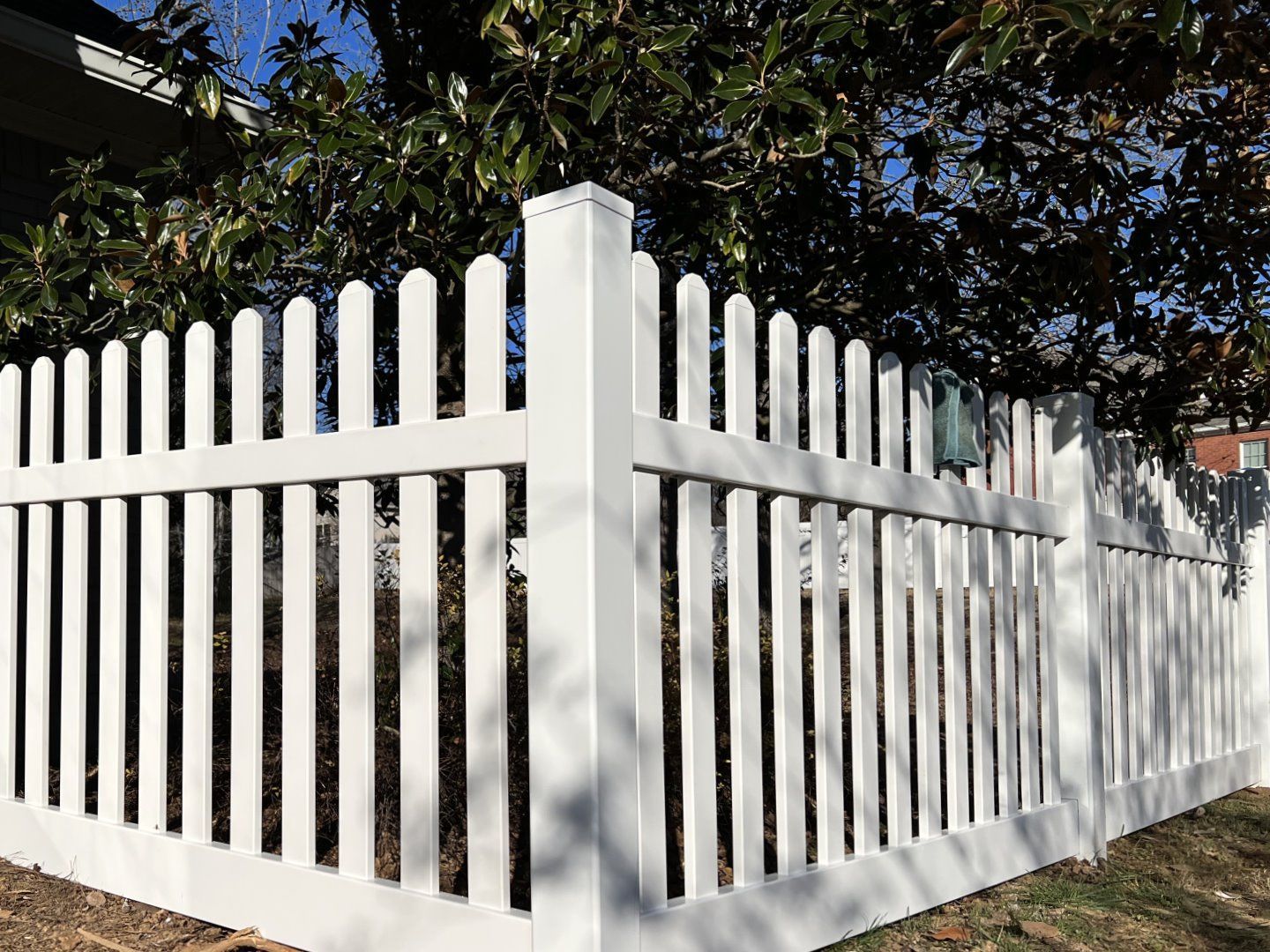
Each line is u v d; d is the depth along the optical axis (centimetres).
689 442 234
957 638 327
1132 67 326
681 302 243
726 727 408
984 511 338
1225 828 437
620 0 347
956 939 277
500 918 212
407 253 420
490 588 224
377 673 318
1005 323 490
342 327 254
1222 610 534
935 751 312
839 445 511
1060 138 438
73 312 437
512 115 353
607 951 198
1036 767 357
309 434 258
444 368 468
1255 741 550
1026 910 308
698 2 415
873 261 438
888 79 397
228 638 421
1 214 542
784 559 263
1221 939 294
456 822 321
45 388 332
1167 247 441
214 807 368
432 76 362
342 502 251
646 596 224
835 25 348
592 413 206
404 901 227
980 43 297
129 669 537
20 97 536
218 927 269
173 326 379
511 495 491
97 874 297
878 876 278
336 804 333
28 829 321
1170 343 478
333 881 240
